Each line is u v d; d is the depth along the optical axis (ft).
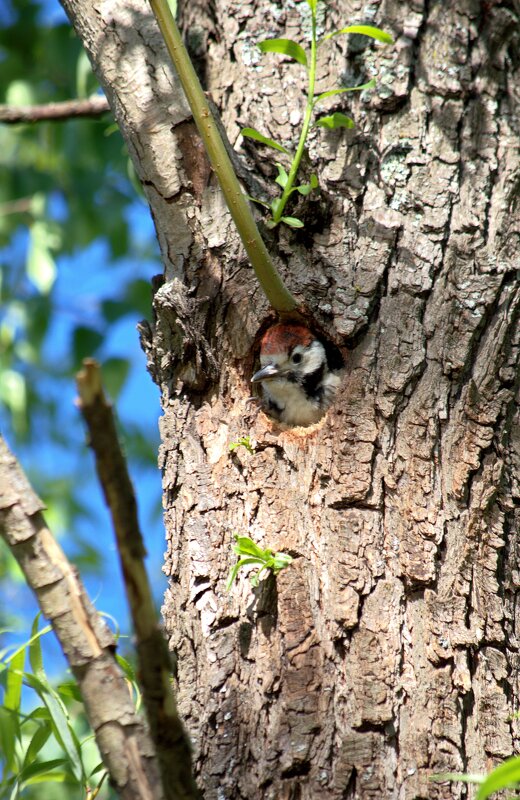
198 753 19.92
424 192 24.07
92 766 25.63
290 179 22.48
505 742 19.47
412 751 19.01
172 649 21.56
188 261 24.22
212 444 23.24
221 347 23.93
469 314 22.76
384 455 21.80
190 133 24.73
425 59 25.17
